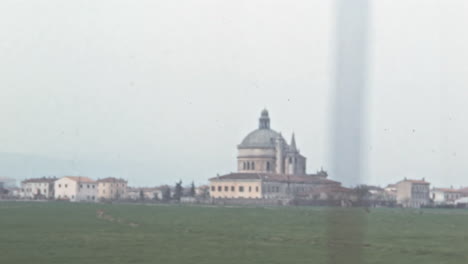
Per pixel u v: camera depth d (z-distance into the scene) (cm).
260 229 16450
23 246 11356
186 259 9738
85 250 10794
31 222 18288
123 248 11150
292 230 16150
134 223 18588
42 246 11381
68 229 15625
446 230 17562
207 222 19675
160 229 16062
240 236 14000
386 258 10194
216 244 12019
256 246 11681
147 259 9706
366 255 10481
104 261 9450
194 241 12612
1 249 10856
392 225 19725
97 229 15762
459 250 11538
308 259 9738
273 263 9325
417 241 13450
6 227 16125
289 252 10631
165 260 9600
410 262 9800
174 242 12356
